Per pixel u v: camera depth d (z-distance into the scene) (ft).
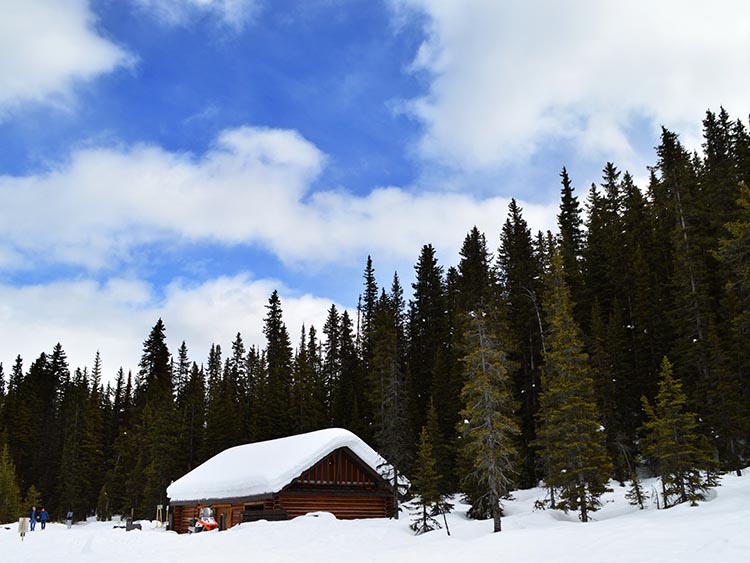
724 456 112.78
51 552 83.56
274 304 302.04
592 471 89.51
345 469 118.21
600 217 225.15
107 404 328.29
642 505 89.81
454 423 169.17
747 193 90.79
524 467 145.69
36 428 295.07
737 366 117.50
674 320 133.49
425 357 220.43
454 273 255.09
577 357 103.81
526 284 182.29
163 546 77.25
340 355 279.49
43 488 269.03
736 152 195.11
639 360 147.64
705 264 147.33
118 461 260.62
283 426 216.13
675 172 145.79
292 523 91.04
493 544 61.87
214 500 121.19
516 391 160.04
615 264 179.73
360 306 312.50
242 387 288.30
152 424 232.73
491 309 148.97
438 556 57.98
